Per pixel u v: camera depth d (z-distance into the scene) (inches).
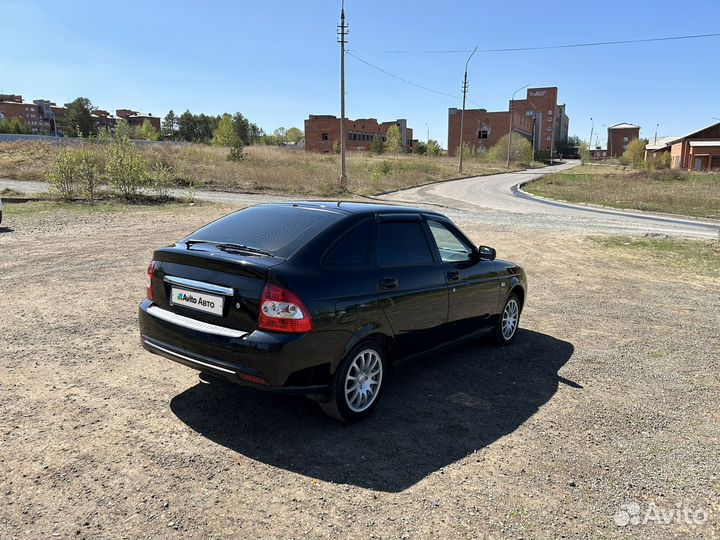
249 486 120.0
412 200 1119.0
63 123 4220.0
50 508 108.4
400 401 171.0
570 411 168.6
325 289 140.5
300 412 158.7
